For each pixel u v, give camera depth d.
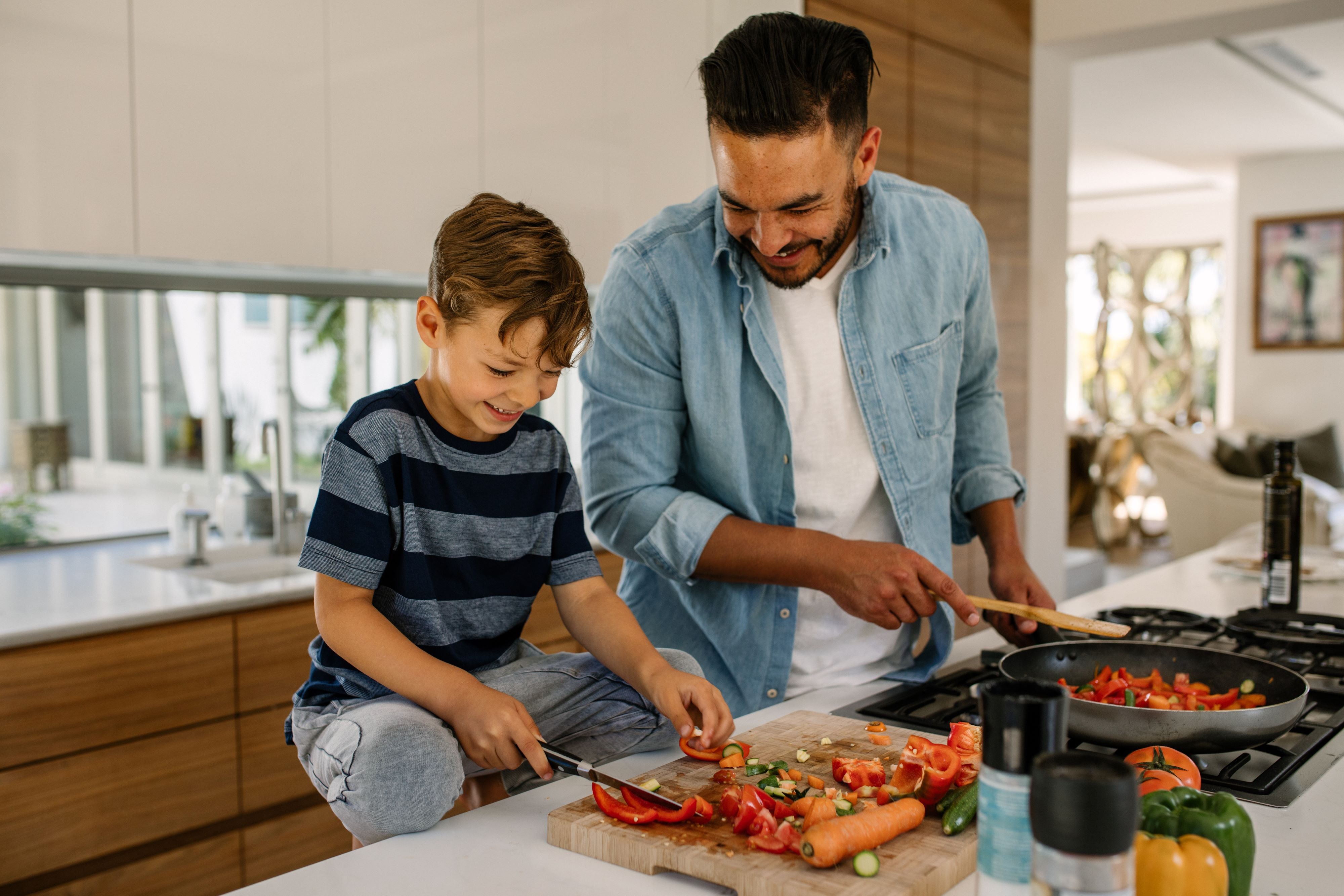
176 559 2.62
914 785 0.90
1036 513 4.50
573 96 2.89
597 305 1.45
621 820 0.88
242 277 2.66
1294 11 3.81
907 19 3.58
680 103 3.18
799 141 1.11
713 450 1.42
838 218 1.25
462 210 1.15
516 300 1.07
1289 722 1.00
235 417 3.08
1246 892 0.72
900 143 3.57
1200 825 0.71
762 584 1.35
